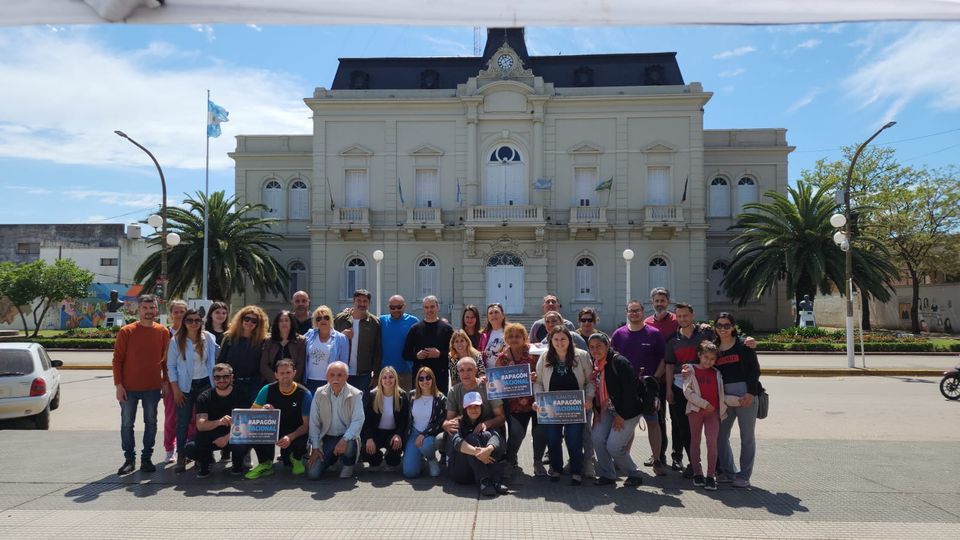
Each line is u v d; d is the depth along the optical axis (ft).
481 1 5.05
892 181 147.64
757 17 5.21
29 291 128.47
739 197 130.00
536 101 119.44
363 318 31.68
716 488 24.45
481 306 117.60
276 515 21.39
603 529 19.79
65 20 4.81
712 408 24.47
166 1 4.81
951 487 24.64
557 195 120.06
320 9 4.92
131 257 184.55
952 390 50.55
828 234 105.19
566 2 5.04
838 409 45.39
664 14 5.13
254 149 132.98
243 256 112.88
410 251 121.29
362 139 122.21
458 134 121.29
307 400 27.45
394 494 24.12
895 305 165.68
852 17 5.17
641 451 31.60
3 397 38.06
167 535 19.39
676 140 119.65
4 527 20.07
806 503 22.65
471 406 25.40
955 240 138.92
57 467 28.14
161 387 28.27
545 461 29.81
